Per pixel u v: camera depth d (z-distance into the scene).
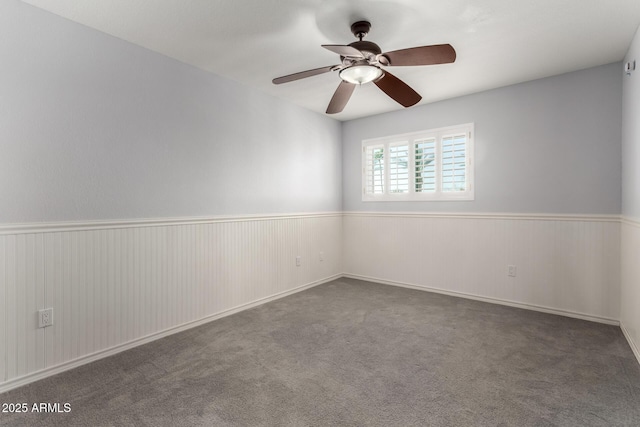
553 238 3.30
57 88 2.20
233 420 1.68
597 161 3.07
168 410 1.77
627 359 2.30
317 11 2.16
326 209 4.68
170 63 2.84
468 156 3.83
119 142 2.52
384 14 2.19
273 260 3.85
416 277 4.28
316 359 2.34
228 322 3.12
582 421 1.65
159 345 2.61
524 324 3.00
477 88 3.61
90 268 2.35
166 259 2.81
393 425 1.63
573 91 3.17
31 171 2.09
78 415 1.73
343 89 2.60
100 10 2.15
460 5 2.09
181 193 2.94
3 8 1.98
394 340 2.66
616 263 2.97
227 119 3.32
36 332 2.10
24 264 2.05
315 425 1.64
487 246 3.71
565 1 2.05
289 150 4.07
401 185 4.41
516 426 1.62
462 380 2.04
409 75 3.23
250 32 2.43
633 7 2.11
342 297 3.92
